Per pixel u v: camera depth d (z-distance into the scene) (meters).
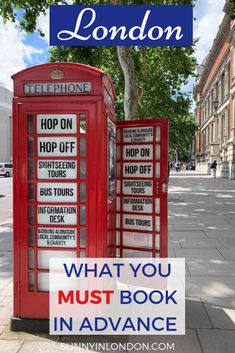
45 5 12.67
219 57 43.59
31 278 3.71
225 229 8.65
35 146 3.60
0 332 3.61
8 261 6.11
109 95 3.92
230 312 4.02
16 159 3.61
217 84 45.72
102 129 3.53
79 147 3.56
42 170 3.62
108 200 3.84
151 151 4.44
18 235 3.66
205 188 21.75
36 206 3.64
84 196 3.62
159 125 4.35
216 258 6.11
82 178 3.60
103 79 3.52
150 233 4.51
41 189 3.63
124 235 4.66
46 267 3.68
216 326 3.70
